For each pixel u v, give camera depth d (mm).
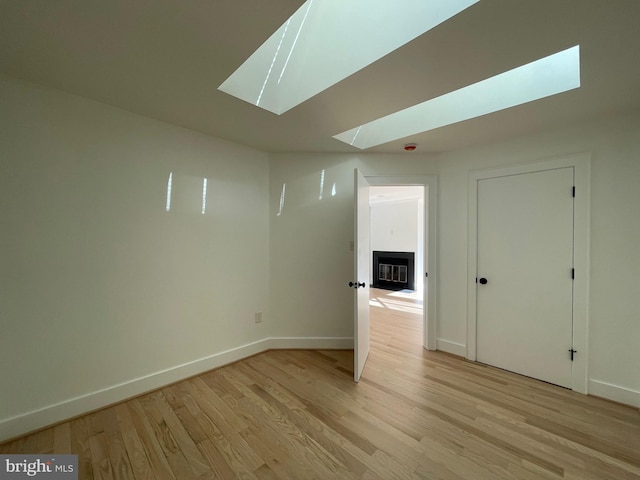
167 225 2379
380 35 1464
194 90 1824
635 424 1892
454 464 1552
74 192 1923
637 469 1521
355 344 2447
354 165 3193
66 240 1897
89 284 1995
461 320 2990
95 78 1703
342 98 1887
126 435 1771
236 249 2875
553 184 2428
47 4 1124
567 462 1568
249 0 1112
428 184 3137
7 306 1706
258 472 1497
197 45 1391
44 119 1804
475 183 2869
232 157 2820
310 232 3193
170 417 1956
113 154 2078
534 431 1823
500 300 2725
